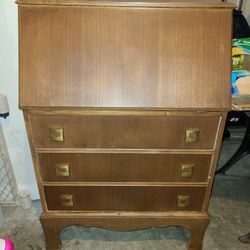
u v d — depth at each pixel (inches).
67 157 41.9
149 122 38.8
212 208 64.4
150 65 37.2
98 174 43.9
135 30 37.2
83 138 40.1
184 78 37.2
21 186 62.9
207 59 37.4
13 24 46.8
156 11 37.3
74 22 36.9
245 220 61.4
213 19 37.5
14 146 58.0
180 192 46.2
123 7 37.1
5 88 51.9
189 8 37.2
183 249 54.6
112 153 41.6
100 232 57.8
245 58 50.2
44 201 47.1
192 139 39.9
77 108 36.9
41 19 36.9
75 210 48.5
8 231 57.7
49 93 36.7
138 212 48.9
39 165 42.7
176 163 42.8
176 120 38.7
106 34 37.1
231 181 73.4
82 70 37.0
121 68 37.1
